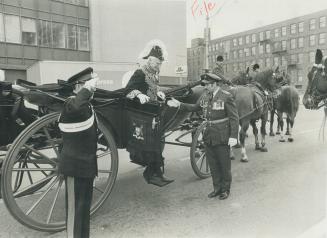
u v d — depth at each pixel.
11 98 3.21
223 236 3.05
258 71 7.31
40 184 3.46
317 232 2.89
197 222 3.39
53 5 12.61
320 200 3.58
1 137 3.22
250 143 7.81
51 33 12.82
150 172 3.86
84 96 2.62
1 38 11.66
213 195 4.12
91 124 2.78
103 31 14.38
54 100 3.17
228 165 4.06
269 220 3.31
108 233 3.18
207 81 4.23
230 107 3.99
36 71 11.64
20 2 11.70
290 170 5.10
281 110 7.95
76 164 2.71
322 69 4.14
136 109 3.66
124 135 3.71
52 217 3.54
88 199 2.87
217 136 4.00
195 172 4.86
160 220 3.45
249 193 4.22
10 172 2.90
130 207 3.82
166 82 14.72
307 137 8.25
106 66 13.04
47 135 3.23
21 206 3.86
